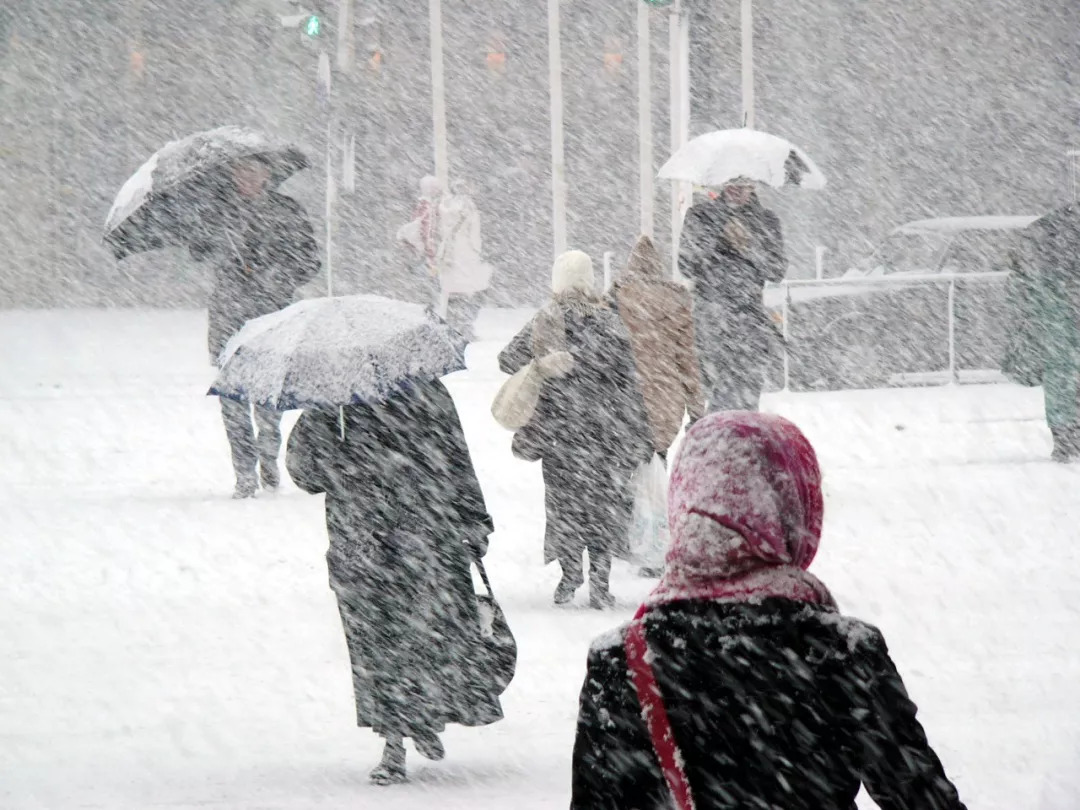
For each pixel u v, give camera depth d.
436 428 17.89
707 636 8.40
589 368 25.81
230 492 37.00
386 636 17.72
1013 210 87.69
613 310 26.38
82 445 43.56
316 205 91.31
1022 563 27.61
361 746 19.02
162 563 29.17
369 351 17.66
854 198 87.06
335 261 74.56
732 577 8.54
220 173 37.56
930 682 20.58
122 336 75.00
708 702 8.31
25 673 22.09
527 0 91.12
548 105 91.56
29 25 90.88
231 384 17.81
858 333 55.03
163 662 22.64
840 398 52.31
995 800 15.98
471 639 17.89
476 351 67.25
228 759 18.45
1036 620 23.69
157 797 17.06
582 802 8.40
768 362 37.25
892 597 25.22
